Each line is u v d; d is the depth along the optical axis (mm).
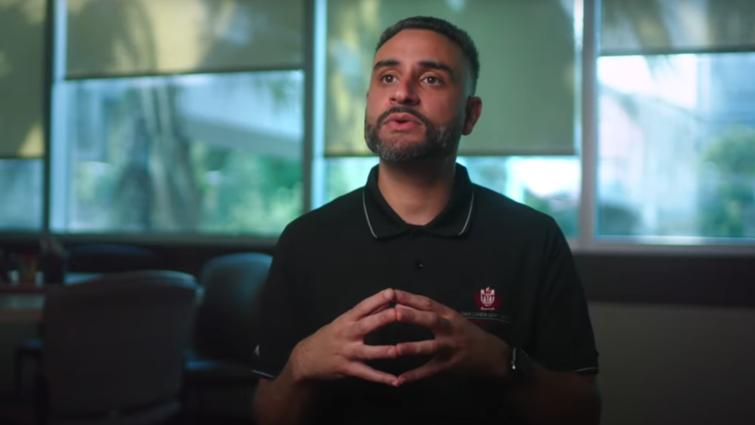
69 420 2053
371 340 1133
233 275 2832
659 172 3221
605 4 3215
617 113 3256
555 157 3277
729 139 3154
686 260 3074
